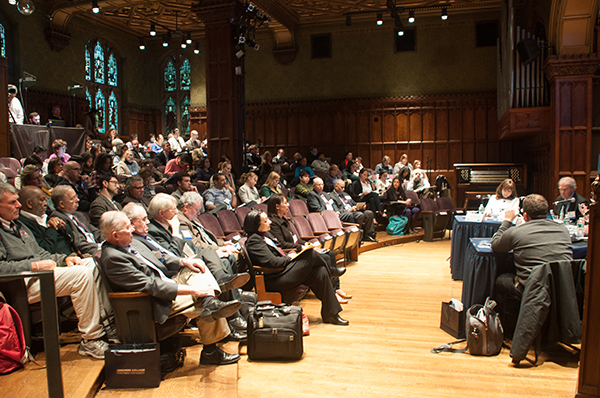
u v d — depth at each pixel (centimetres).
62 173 532
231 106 991
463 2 1364
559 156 930
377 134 1500
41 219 377
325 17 1472
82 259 348
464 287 420
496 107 1416
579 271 336
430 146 1473
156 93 1681
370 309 483
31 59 1280
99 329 311
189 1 1313
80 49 1434
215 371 315
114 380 287
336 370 330
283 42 1523
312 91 1532
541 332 338
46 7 1313
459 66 1439
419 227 1022
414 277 629
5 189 317
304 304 502
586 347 255
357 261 741
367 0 1316
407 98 1470
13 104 860
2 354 283
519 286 355
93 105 1484
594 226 252
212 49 997
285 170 1216
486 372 325
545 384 306
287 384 308
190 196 454
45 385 267
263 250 436
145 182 604
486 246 412
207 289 300
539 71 994
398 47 1477
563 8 885
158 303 289
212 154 1009
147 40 1656
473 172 1274
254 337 345
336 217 714
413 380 313
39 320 309
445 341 387
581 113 912
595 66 897
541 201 364
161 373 308
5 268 294
